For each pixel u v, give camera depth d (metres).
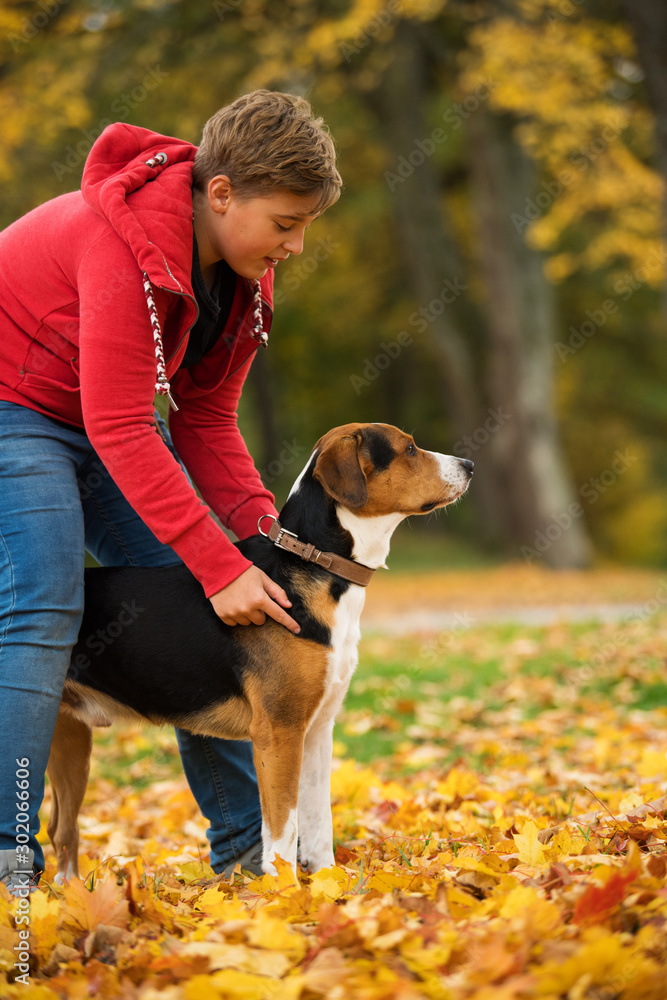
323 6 19.30
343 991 2.31
